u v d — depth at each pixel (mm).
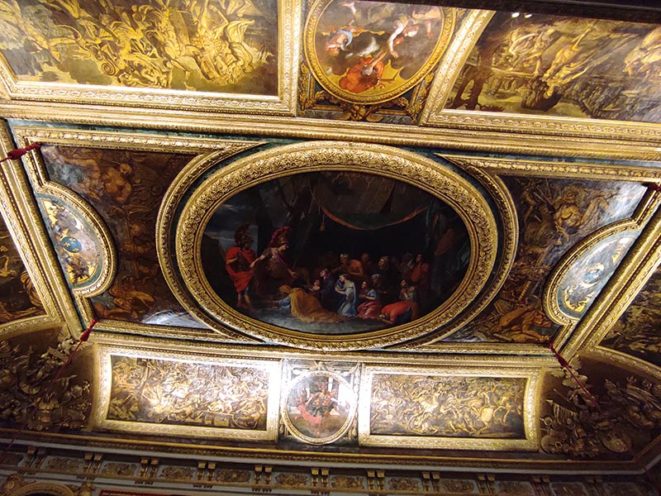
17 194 8344
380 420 12117
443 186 8516
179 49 6918
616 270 10000
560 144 8156
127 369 11461
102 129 7824
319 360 11664
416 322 10625
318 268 9711
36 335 10492
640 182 8656
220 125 7867
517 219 9102
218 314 10359
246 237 9289
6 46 6793
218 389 11789
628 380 11672
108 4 6344
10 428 10344
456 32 6715
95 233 9023
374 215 9039
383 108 7793
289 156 8172
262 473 10984
